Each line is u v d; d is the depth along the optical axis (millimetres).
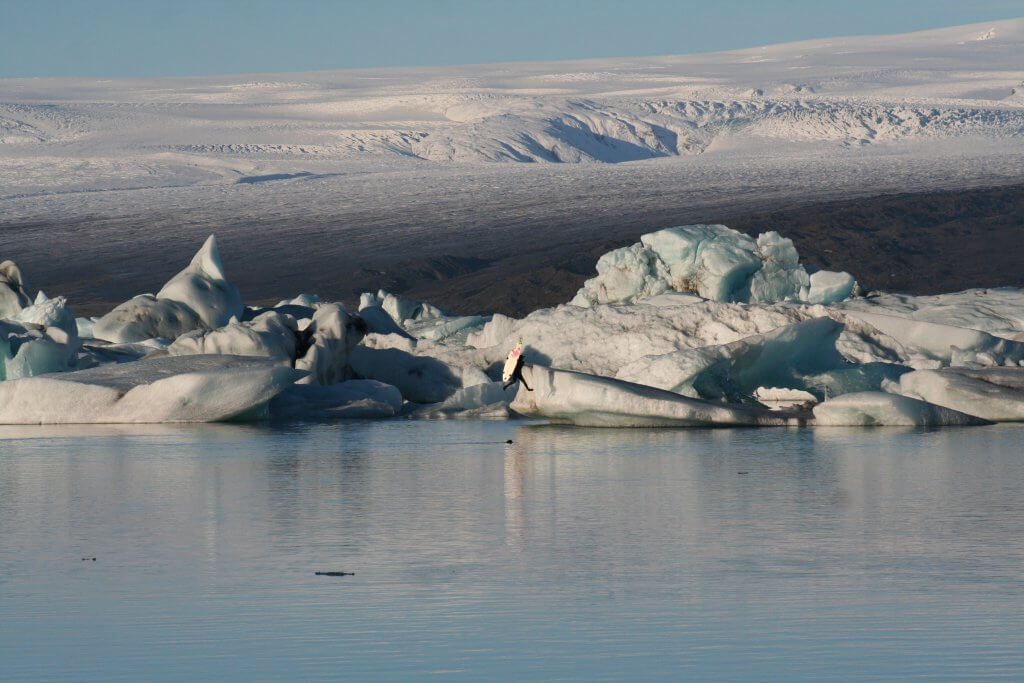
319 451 74875
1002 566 35969
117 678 26000
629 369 96750
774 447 74188
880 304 129750
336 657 27234
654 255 143125
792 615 30328
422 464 66375
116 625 30000
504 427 94625
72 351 115500
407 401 123250
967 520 44688
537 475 60188
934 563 36469
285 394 110438
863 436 81562
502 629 29391
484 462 67062
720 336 110688
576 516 46250
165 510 48719
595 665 26500
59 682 25766
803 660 26625
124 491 54969
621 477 58969
